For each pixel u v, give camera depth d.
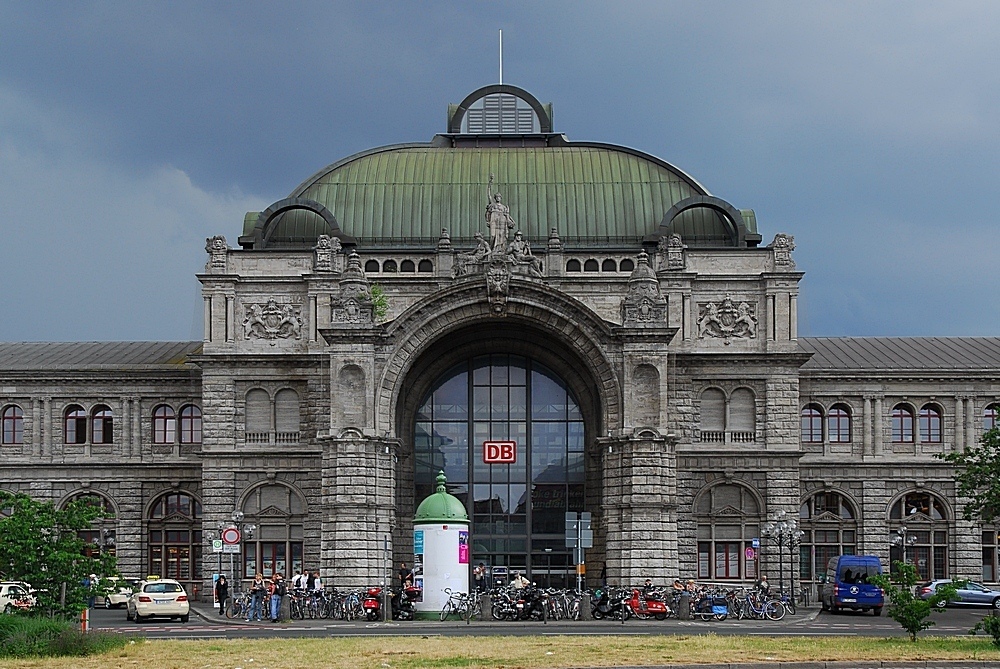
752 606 71.00
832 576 82.69
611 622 67.44
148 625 66.75
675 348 90.12
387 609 71.00
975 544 96.62
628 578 80.06
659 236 92.38
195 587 95.38
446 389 90.50
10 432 99.00
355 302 83.38
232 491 90.31
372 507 81.50
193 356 90.62
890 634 57.31
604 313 89.75
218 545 76.00
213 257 91.25
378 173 97.50
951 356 101.44
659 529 80.44
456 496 89.44
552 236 91.25
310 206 92.81
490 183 91.62
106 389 98.62
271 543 90.19
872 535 96.50
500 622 67.75
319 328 88.69
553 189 96.06
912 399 97.88
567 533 69.81
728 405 90.31
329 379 87.44
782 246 91.00
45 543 54.75
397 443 83.44
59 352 104.38
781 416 90.06
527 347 89.31
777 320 90.38
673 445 82.12
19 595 57.44
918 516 97.00
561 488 89.50
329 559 81.25
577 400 89.81
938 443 97.69
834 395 97.69
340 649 47.03
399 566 87.31
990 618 49.03
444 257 91.06
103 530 97.50
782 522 83.94
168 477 97.62
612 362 82.62
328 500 82.06
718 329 90.69
